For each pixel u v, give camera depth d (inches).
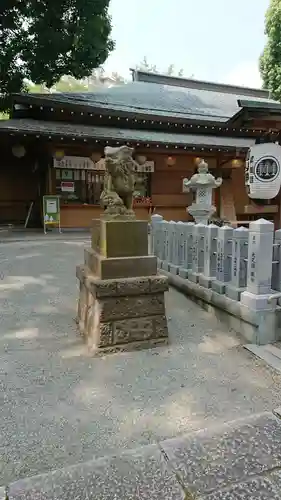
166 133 483.2
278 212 238.1
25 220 473.7
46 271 208.4
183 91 629.3
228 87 682.8
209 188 280.5
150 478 61.8
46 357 109.2
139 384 94.0
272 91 740.7
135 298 111.9
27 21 500.7
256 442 70.9
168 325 135.4
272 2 705.0
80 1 482.0
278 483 60.8
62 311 149.3
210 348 117.1
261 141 215.8
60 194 433.4
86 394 89.1
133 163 117.9
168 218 496.4
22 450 69.3
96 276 113.9
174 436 73.5
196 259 161.9
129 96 542.3
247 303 121.0
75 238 342.6
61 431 74.9
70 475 62.3
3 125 374.9
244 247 129.0
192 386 93.4
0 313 144.0
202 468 64.2
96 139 386.6
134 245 113.6
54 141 394.6
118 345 110.8
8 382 94.7
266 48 741.3
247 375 99.6
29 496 57.9
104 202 116.8
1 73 519.5
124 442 71.6
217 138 501.4
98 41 518.9
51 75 542.3
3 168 467.8
